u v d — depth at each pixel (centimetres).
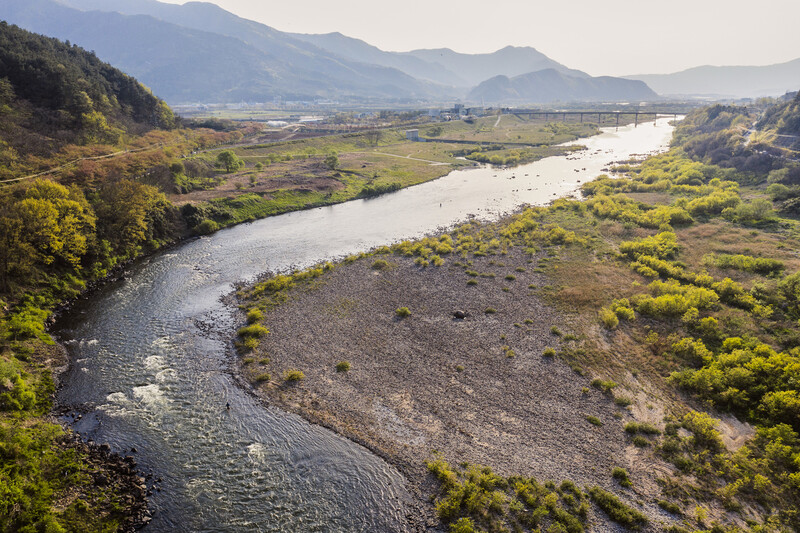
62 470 3716
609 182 14875
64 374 5097
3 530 3047
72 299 6888
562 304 6950
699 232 9738
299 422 4528
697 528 3338
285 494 3709
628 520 3384
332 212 12544
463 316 6612
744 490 3641
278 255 9194
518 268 8331
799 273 6825
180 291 7400
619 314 6469
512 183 16050
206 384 5056
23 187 8006
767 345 5369
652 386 5012
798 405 4169
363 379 5200
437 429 4444
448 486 3747
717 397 4662
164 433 4309
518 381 5162
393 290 7519
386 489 3775
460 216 12125
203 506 3562
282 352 5709
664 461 3994
